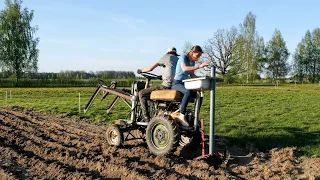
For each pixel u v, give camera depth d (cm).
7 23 5691
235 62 5803
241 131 973
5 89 4081
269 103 1850
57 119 1285
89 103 916
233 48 5784
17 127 1036
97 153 736
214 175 596
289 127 1046
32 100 2288
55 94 3048
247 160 720
